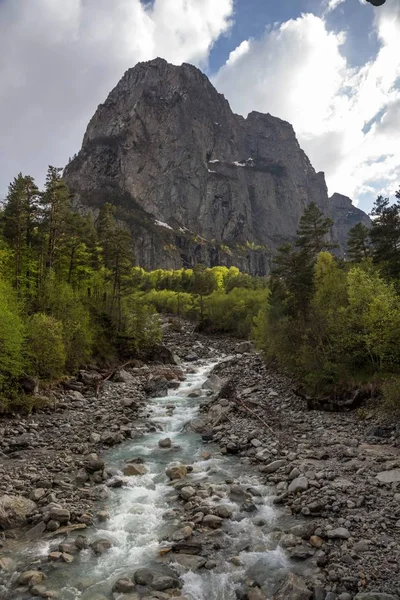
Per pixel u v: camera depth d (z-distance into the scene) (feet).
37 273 161.38
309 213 174.81
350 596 28.25
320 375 88.12
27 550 36.88
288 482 50.19
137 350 170.91
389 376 78.38
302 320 112.88
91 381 118.11
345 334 89.81
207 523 40.78
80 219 207.41
